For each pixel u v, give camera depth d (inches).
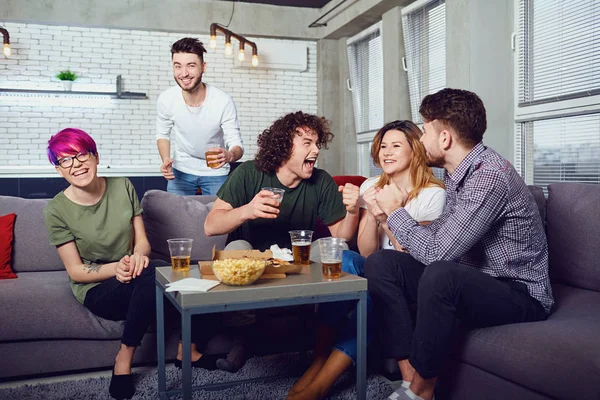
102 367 98.2
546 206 102.4
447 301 70.5
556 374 62.7
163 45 279.1
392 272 80.7
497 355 70.3
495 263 78.4
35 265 112.3
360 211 101.0
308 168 93.2
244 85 292.5
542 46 159.8
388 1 225.8
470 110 78.5
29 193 257.8
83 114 271.7
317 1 277.3
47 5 253.9
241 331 100.7
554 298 90.1
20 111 263.3
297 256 79.0
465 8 170.6
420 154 93.6
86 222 93.2
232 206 93.6
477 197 73.5
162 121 170.2
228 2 276.4
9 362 92.0
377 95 261.1
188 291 63.0
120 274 88.0
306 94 302.7
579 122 148.6
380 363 96.3
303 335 103.2
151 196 116.3
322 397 77.7
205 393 85.3
